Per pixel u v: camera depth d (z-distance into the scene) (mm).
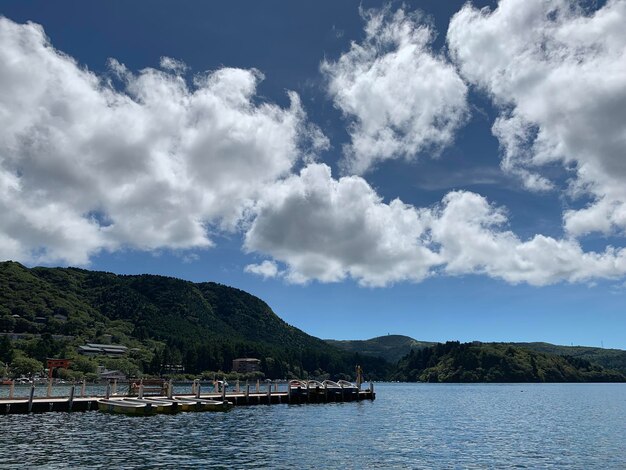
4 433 49094
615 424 73688
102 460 37812
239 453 42156
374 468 38000
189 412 72688
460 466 39688
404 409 96000
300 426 61375
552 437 57781
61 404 68500
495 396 164750
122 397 77062
